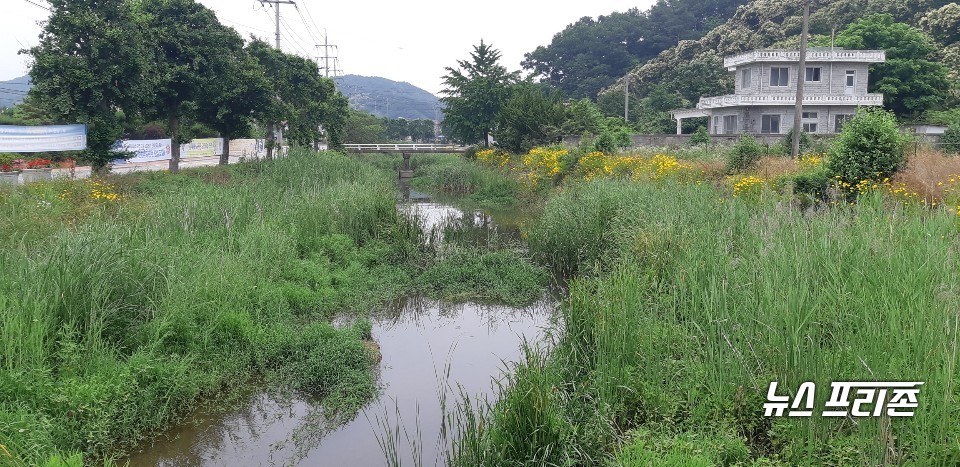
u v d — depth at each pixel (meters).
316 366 7.48
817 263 6.75
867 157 12.66
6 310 6.21
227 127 22.69
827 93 34.97
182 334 7.41
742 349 5.74
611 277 7.86
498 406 5.50
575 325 7.04
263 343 7.97
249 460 5.93
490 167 32.12
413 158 44.31
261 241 10.84
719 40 58.53
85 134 15.98
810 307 5.77
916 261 6.48
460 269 12.13
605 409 5.52
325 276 10.78
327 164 23.75
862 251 6.77
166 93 19.84
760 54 34.22
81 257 7.18
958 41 42.03
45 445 5.15
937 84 36.16
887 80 35.72
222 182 19.28
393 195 18.67
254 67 22.98
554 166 23.55
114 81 16.45
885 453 4.22
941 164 12.21
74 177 16.14
